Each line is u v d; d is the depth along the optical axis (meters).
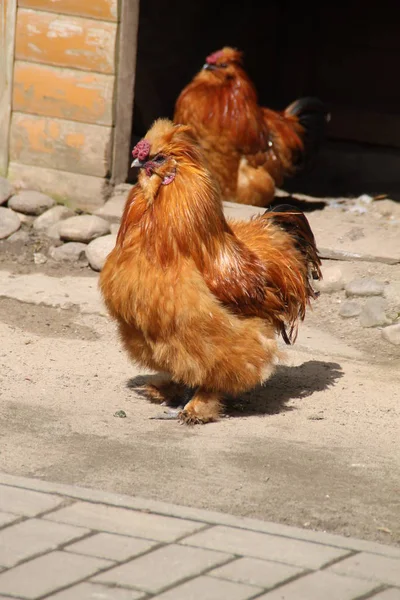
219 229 7.48
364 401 8.40
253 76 18.83
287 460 6.96
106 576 5.26
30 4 12.52
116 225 12.41
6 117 12.95
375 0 18.05
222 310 7.38
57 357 9.12
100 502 6.07
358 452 7.19
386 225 13.07
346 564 5.47
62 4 12.41
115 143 12.73
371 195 15.47
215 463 6.83
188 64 17.58
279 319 7.97
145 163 7.32
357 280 11.05
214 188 7.49
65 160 12.83
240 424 7.73
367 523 6.04
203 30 18.17
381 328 10.30
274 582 5.25
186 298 7.24
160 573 5.31
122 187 12.94
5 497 6.07
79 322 10.16
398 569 5.45
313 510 6.17
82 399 8.08
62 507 6.00
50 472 6.50
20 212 12.66
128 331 7.73
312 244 8.72
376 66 18.30
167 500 6.18
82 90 12.58
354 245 11.73
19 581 5.18
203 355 7.40
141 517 5.92
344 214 14.00
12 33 12.65
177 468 6.70
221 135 13.07
